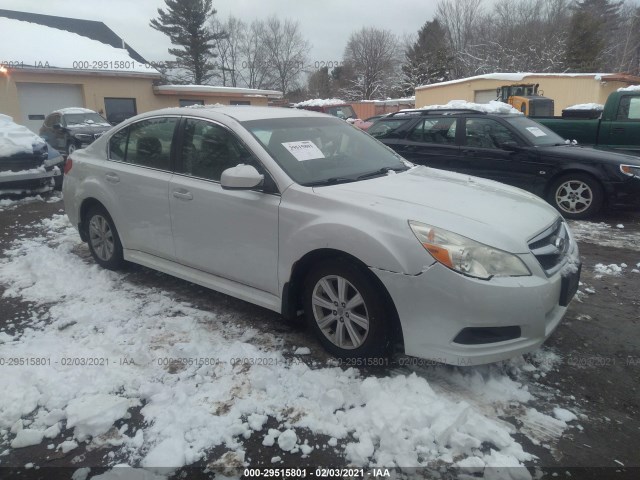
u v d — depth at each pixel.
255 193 3.47
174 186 3.94
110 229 4.70
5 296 4.26
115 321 3.78
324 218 3.13
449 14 53.34
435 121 7.94
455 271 2.71
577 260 3.28
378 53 55.41
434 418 2.61
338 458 2.45
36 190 8.40
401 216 2.92
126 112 21.73
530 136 7.34
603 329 3.74
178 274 4.11
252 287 3.63
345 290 3.12
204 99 24.33
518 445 2.50
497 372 3.11
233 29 49.97
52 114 16.16
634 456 2.47
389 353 3.10
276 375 3.03
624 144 8.90
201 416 2.67
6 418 2.71
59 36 22.50
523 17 49.12
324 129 4.17
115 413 2.70
